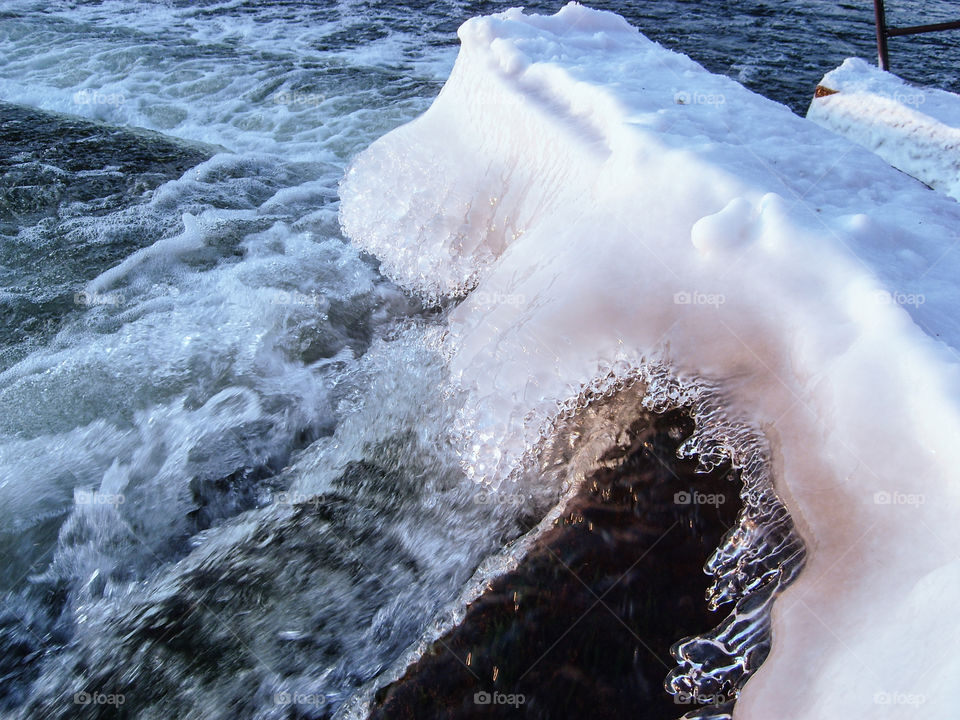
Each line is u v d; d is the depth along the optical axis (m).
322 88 8.30
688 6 10.99
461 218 3.41
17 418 3.36
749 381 2.02
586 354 2.29
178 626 2.42
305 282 3.93
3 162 5.61
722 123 2.66
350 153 6.86
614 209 2.41
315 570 2.48
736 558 1.92
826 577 1.65
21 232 4.87
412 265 3.68
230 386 3.42
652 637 1.93
